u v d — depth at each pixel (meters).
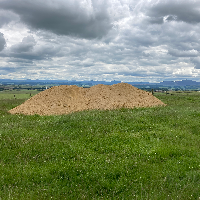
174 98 33.19
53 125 12.34
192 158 7.28
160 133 10.37
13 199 4.77
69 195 5.06
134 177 5.86
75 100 21.03
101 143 8.91
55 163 6.83
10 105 25.19
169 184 5.52
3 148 8.33
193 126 11.95
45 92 22.27
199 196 4.93
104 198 4.92
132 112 16.50
